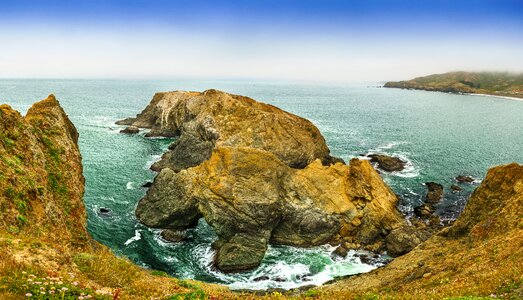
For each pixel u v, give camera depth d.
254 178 51.03
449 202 62.94
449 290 20.42
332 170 55.25
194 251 47.38
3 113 30.02
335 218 51.47
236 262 43.75
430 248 39.56
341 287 34.81
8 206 22.91
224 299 18.80
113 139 103.50
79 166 36.72
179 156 79.38
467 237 37.12
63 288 11.48
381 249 48.97
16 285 11.73
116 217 54.47
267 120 72.81
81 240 28.59
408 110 192.38
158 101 121.00
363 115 170.50
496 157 92.38
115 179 70.12
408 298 18.77
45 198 27.02
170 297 16.19
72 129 43.28
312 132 77.25
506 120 156.12
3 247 15.82
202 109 88.94
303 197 51.72
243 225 48.69
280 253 48.22
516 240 27.39
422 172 78.62
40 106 37.94
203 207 50.62
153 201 53.81
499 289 18.05
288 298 20.31
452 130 130.25
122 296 15.09
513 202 35.25
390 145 104.12
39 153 31.34
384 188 55.81
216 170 52.09
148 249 47.03
